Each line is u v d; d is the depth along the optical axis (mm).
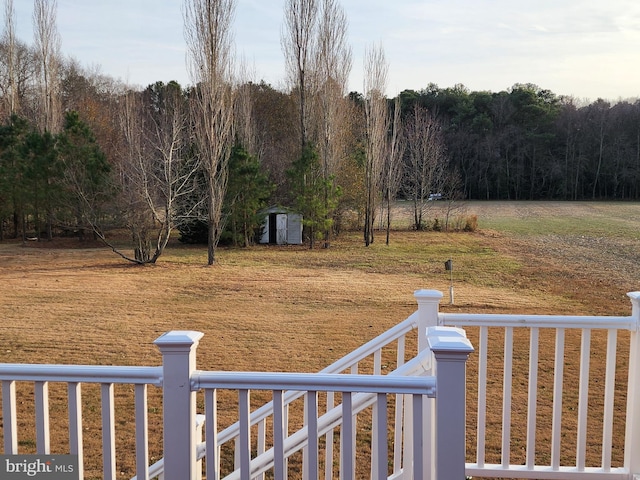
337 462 4398
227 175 21406
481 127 58219
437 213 40406
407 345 8609
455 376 1873
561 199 58344
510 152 58312
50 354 8242
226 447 4668
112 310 11766
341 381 1948
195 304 12570
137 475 2057
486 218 41469
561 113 60375
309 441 1988
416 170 35000
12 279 15953
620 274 17969
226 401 5973
